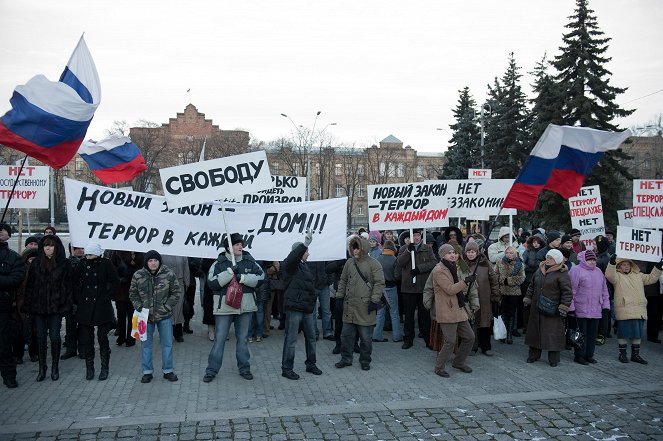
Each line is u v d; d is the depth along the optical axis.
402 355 9.80
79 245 9.03
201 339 11.02
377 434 6.05
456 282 8.45
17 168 12.44
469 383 8.06
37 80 7.80
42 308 7.89
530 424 6.34
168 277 8.08
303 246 8.20
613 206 29.92
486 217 12.87
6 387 7.68
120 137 11.61
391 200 11.00
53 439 5.86
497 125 38.44
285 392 7.57
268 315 11.49
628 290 9.30
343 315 8.95
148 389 7.65
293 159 65.00
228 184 8.42
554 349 8.97
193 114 75.12
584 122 30.00
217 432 6.09
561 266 9.03
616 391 7.55
